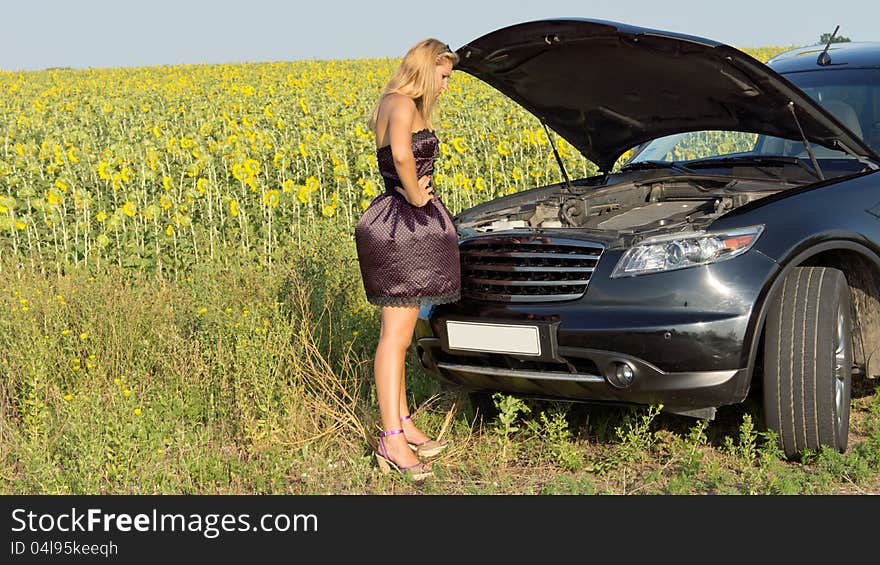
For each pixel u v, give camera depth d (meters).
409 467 4.29
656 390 3.98
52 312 5.88
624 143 5.64
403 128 4.05
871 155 4.76
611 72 4.81
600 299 4.07
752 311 3.94
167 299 6.60
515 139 11.62
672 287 3.97
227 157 11.74
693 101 4.92
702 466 4.27
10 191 10.38
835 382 4.14
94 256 8.39
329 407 4.86
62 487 4.10
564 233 4.26
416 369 5.45
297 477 4.39
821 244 4.19
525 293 4.27
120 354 5.62
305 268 6.48
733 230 4.05
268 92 26.22
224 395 5.00
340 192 10.38
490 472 4.31
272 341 5.11
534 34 4.58
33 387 4.88
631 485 4.16
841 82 5.51
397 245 4.18
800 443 4.20
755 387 4.66
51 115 21.95
